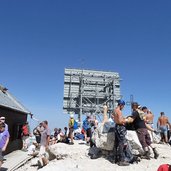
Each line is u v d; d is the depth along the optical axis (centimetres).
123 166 1044
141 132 1130
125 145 1068
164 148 1411
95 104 3928
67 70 4072
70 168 1043
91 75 4056
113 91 3966
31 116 2131
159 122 1664
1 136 1055
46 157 1207
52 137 2231
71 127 1794
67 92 3988
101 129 1155
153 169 1012
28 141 2031
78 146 1609
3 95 1980
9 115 1789
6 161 1468
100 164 1078
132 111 1150
